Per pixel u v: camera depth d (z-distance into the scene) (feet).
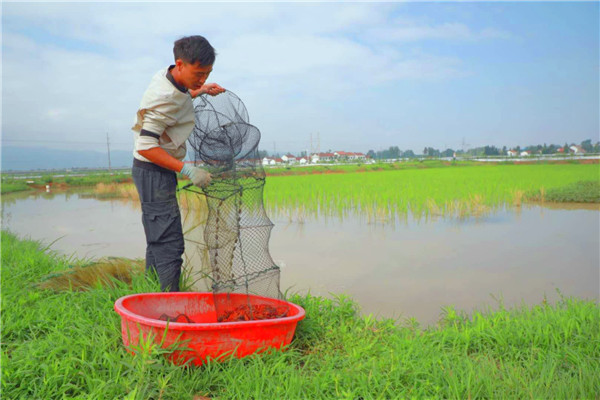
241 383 8.38
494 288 16.33
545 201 44.37
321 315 12.65
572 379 8.65
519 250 22.68
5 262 17.66
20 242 23.86
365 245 24.41
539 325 11.03
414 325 12.68
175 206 12.50
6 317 11.08
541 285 16.61
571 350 9.91
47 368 8.29
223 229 11.76
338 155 449.89
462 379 8.46
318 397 8.18
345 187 57.11
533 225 30.60
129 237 28.55
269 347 9.56
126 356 9.01
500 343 10.62
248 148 12.00
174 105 11.00
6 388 7.87
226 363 9.24
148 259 13.56
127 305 10.27
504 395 8.15
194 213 15.02
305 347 11.02
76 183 102.99
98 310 11.30
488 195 43.73
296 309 10.76
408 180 70.33
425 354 9.91
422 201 40.57
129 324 9.12
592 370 9.04
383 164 169.89
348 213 37.60
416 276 17.97
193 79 10.86
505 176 74.74
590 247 23.27
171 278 12.58
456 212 36.88
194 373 8.84
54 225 34.78
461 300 15.05
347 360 9.78
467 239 25.84
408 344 10.47
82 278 14.37
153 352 8.26
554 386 8.36
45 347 9.32
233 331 9.12
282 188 57.93
